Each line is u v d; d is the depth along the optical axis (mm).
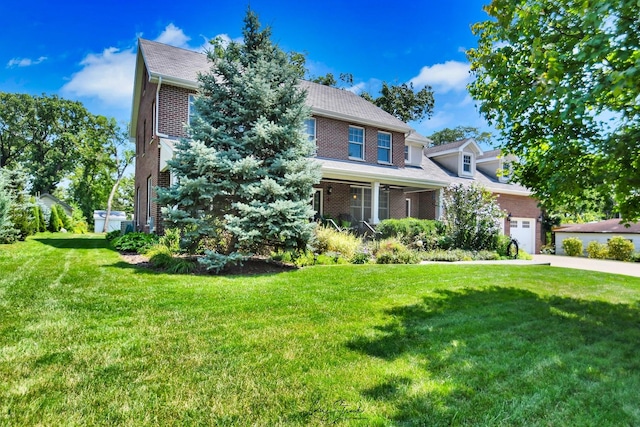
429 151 19969
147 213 13141
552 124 4551
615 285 7051
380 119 15711
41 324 3484
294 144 7789
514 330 3867
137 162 16656
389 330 3676
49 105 33250
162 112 11031
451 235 12289
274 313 4152
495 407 2262
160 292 4934
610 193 4336
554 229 19500
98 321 3646
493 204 12586
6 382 2367
